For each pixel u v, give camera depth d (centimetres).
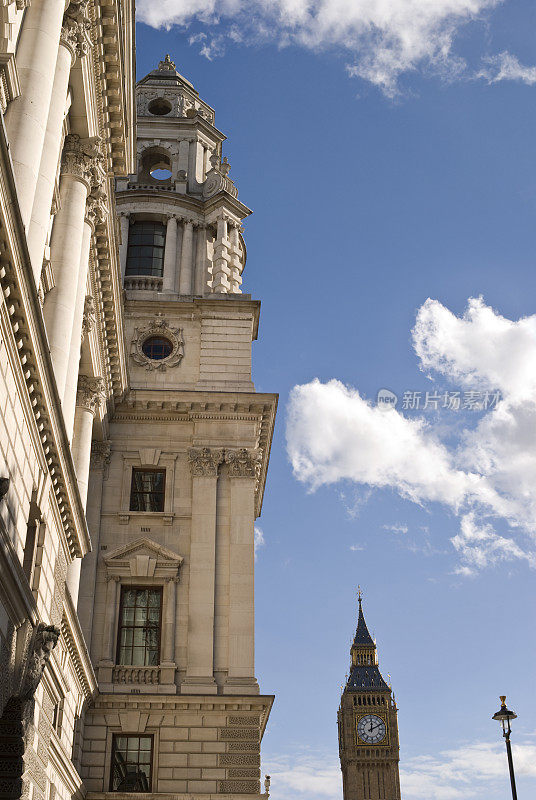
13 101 2519
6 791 2220
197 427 5134
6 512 2220
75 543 3225
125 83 3628
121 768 4262
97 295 4166
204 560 4756
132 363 5425
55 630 2583
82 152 3422
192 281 5941
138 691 4406
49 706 3067
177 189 6294
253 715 4362
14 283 2114
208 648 4522
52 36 2697
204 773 4225
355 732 19150
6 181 1944
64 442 2753
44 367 2414
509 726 4050
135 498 5012
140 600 4725
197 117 6675
